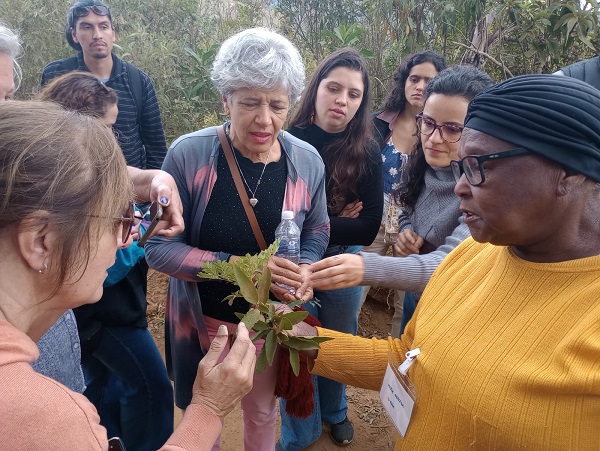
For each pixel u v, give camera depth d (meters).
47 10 5.62
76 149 0.78
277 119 1.75
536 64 4.68
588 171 0.86
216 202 1.85
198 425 1.10
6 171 0.72
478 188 0.94
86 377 2.28
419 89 3.05
